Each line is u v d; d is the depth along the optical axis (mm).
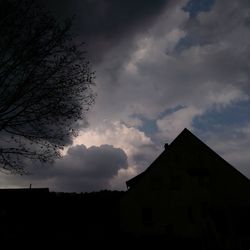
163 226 33688
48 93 10570
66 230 34438
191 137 37188
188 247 29562
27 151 10727
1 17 10016
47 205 38500
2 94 10164
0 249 26062
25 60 10367
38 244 29156
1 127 10117
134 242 31547
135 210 34312
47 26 10578
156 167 35750
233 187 35344
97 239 32094
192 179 35344
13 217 35438
